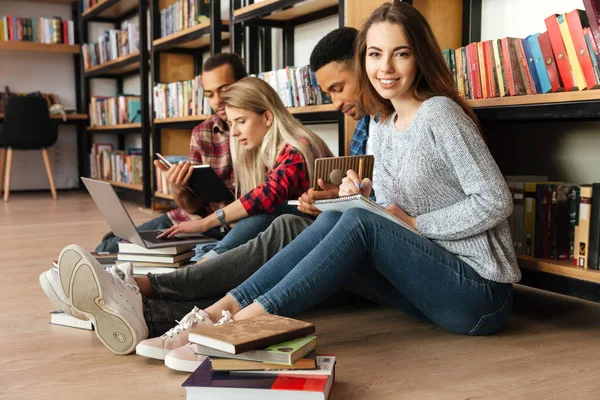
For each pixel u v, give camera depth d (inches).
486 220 54.2
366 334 65.7
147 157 201.3
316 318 72.3
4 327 69.4
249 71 146.2
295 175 76.5
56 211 193.0
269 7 124.5
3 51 257.9
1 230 150.6
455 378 52.7
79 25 260.8
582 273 66.7
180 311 61.4
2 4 256.4
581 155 81.2
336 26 128.7
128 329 57.1
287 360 44.9
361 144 85.5
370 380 52.2
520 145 89.0
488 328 61.3
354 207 56.8
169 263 73.0
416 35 57.7
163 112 183.3
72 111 259.3
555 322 70.4
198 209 91.0
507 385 51.1
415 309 65.4
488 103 76.3
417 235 57.0
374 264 57.9
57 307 78.7
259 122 80.0
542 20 85.7
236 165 88.4
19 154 265.6
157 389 51.0
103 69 237.6
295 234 65.9
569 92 66.8
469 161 54.3
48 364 57.0
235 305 56.2
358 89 64.6
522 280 73.8
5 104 228.5
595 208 66.9
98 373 54.6
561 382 51.8
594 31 64.0
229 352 44.6
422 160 57.3
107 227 156.2
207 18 162.7
